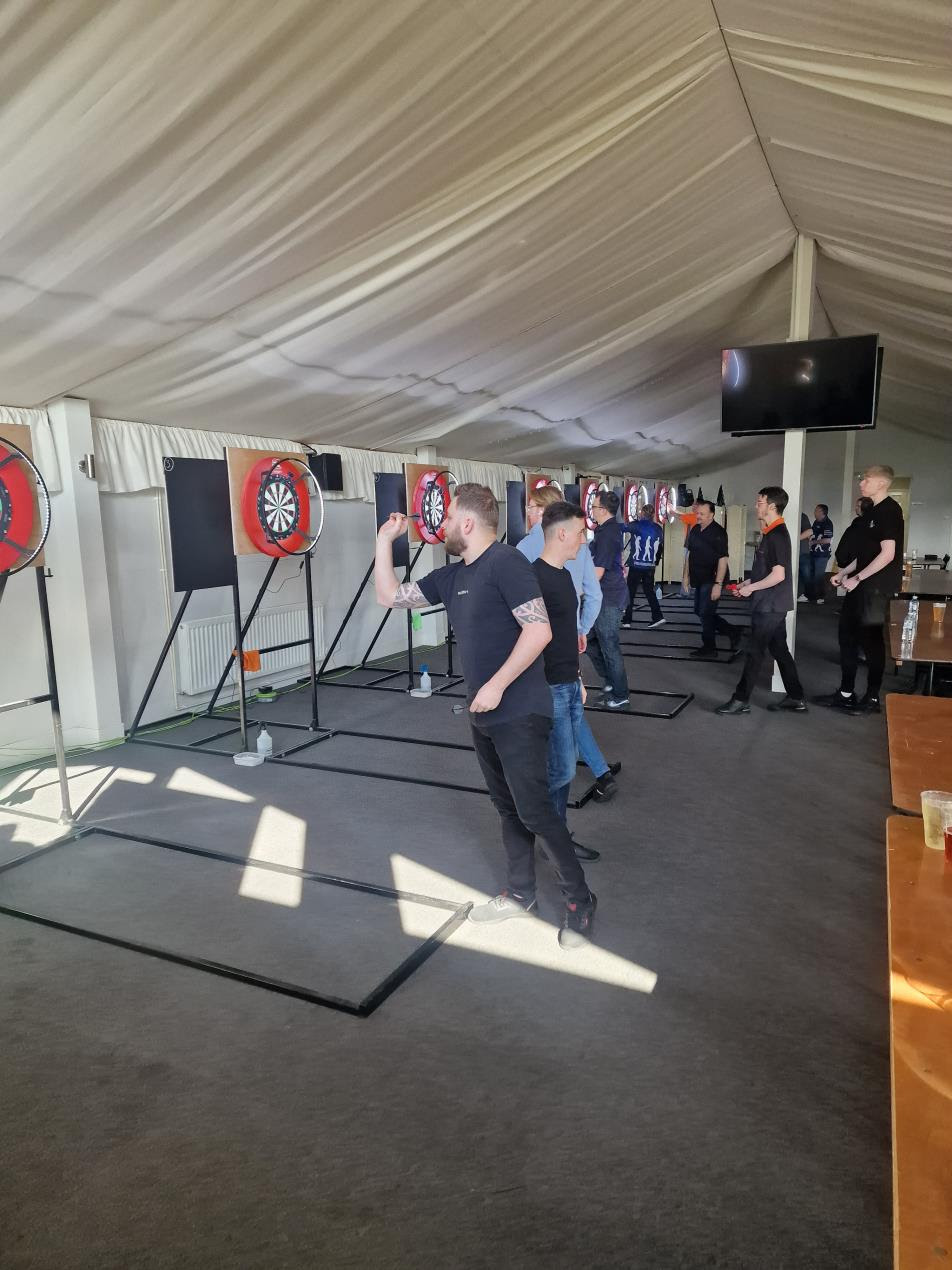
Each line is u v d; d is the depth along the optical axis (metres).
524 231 3.96
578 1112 1.87
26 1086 1.98
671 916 2.80
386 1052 2.10
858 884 3.04
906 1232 0.75
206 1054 2.10
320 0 2.19
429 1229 1.56
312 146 2.79
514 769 2.44
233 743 5.00
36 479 3.38
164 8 2.07
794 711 5.68
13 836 3.56
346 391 5.48
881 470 5.30
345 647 7.31
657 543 10.15
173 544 4.49
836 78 2.90
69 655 4.83
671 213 4.35
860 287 6.20
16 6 1.93
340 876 3.13
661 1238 1.53
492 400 6.81
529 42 2.63
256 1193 1.65
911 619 4.71
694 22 2.79
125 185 2.70
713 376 9.03
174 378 4.51
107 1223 1.58
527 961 2.53
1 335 3.55
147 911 2.88
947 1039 1.04
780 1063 2.04
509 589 2.33
